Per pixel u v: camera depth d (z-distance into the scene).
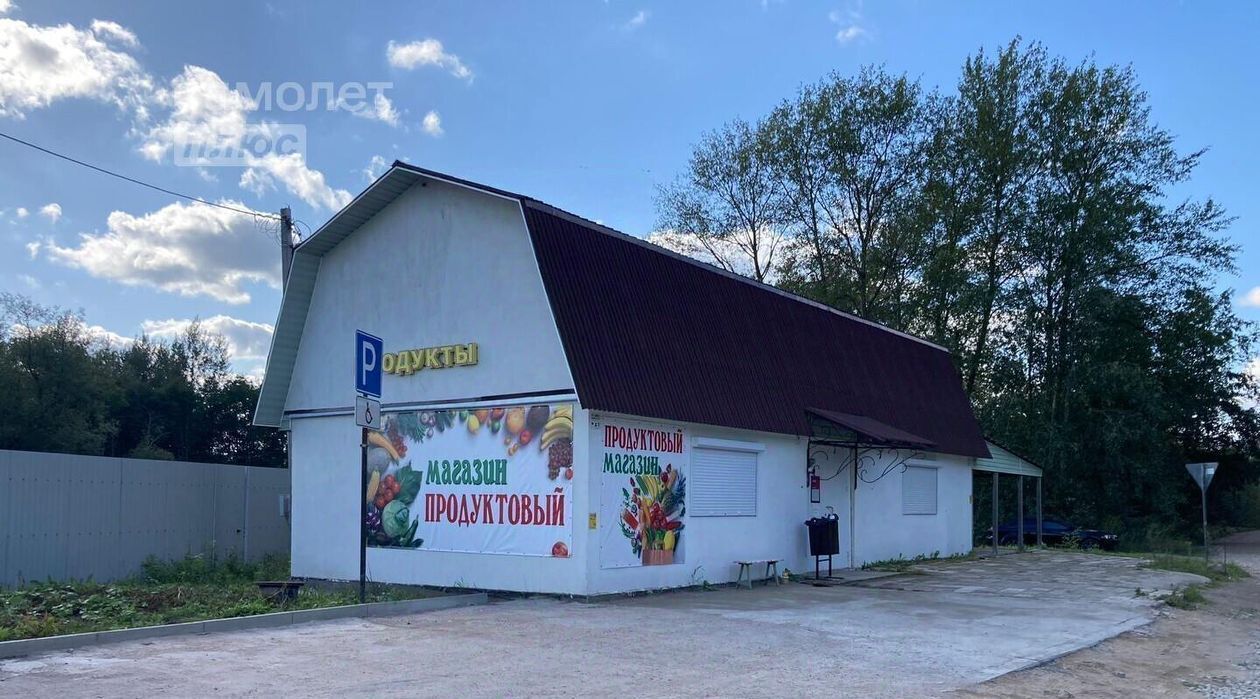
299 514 19.55
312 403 19.56
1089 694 9.41
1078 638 12.38
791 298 22.16
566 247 16.00
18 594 12.97
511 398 15.99
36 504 16.91
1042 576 21.33
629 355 15.94
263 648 10.04
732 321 19.27
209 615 11.80
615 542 15.41
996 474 30.34
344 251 19.22
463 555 16.50
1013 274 42.44
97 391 42.03
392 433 17.89
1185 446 46.72
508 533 15.91
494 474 16.22
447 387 17.08
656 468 16.38
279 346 19.73
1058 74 41.19
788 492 19.98
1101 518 42.66
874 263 41.78
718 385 17.78
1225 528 55.53
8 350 39.00
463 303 16.98
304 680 8.45
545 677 8.88
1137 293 42.12
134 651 9.70
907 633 12.24
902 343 27.16
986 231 41.69
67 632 10.38
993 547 29.92
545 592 15.29
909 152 41.50
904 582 19.45
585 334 15.34
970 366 42.62
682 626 12.25
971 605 15.48
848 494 22.48
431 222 17.75
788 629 12.23
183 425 54.47
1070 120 40.62
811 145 41.69
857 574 20.81
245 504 21.78
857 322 25.02
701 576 17.27
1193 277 42.28
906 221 40.59
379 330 18.38
